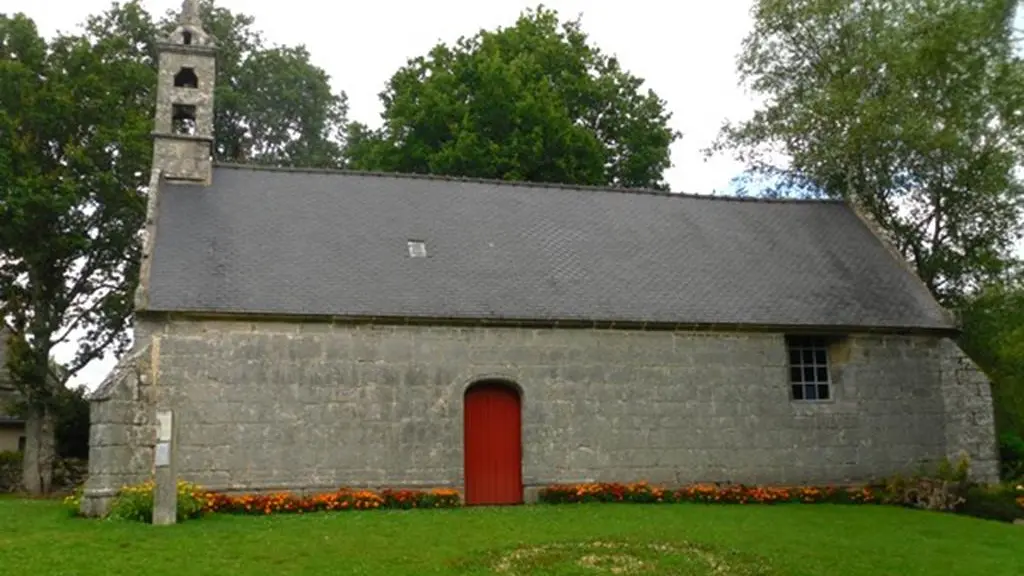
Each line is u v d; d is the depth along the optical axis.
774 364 19.45
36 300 27.64
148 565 10.96
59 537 12.70
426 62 34.59
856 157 26.19
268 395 16.70
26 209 25.66
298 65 39.00
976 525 16.11
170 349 16.36
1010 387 21.20
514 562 11.60
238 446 16.42
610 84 34.59
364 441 17.03
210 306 16.48
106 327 30.48
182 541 12.47
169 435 14.24
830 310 20.11
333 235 19.08
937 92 19.92
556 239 20.64
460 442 17.45
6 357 30.73
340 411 17.00
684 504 17.53
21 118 26.69
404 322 17.45
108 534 12.95
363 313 17.17
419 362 17.53
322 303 17.14
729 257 21.36
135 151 27.05
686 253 21.16
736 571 11.55
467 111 31.20
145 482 15.64
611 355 18.59
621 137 34.69
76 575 10.39
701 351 19.08
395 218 20.11
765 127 28.33
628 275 19.86
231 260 17.67
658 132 34.78
